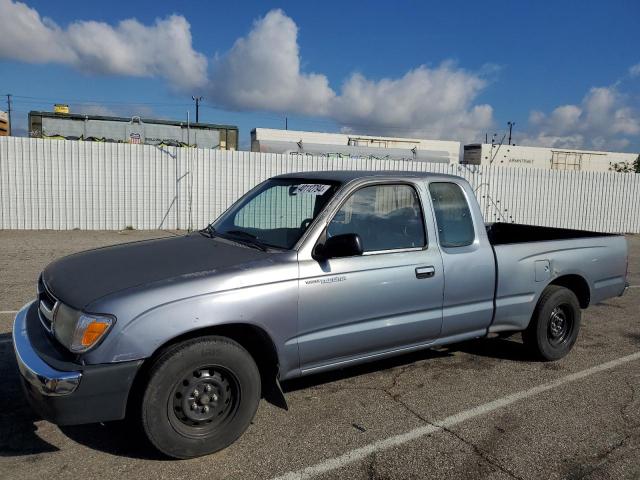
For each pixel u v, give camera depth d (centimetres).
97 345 297
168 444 317
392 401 422
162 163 1570
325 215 385
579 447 355
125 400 304
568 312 529
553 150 3678
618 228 2130
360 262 388
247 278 341
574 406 420
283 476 314
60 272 366
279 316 350
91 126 1994
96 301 307
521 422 390
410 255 416
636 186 2131
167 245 412
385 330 402
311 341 368
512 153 3597
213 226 464
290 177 464
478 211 471
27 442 346
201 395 327
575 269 530
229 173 1638
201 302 321
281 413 397
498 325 479
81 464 321
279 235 398
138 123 2050
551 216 2023
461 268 442
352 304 382
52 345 322
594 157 3797
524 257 488
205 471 317
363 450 346
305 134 2683
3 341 528
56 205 1498
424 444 355
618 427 385
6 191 1452
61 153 1484
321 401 420
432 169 1842
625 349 570
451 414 401
